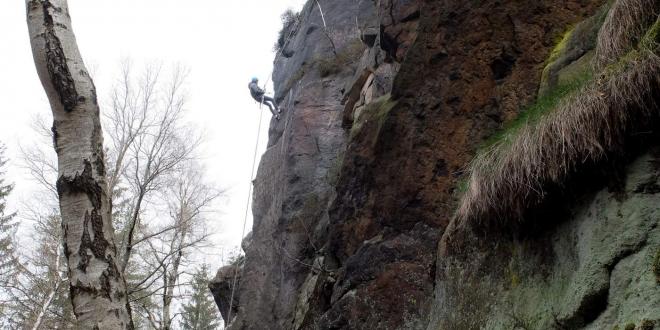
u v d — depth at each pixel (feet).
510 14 25.53
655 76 13.26
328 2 60.23
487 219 17.63
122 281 13.39
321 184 42.96
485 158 17.75
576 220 14.98
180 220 50.11
